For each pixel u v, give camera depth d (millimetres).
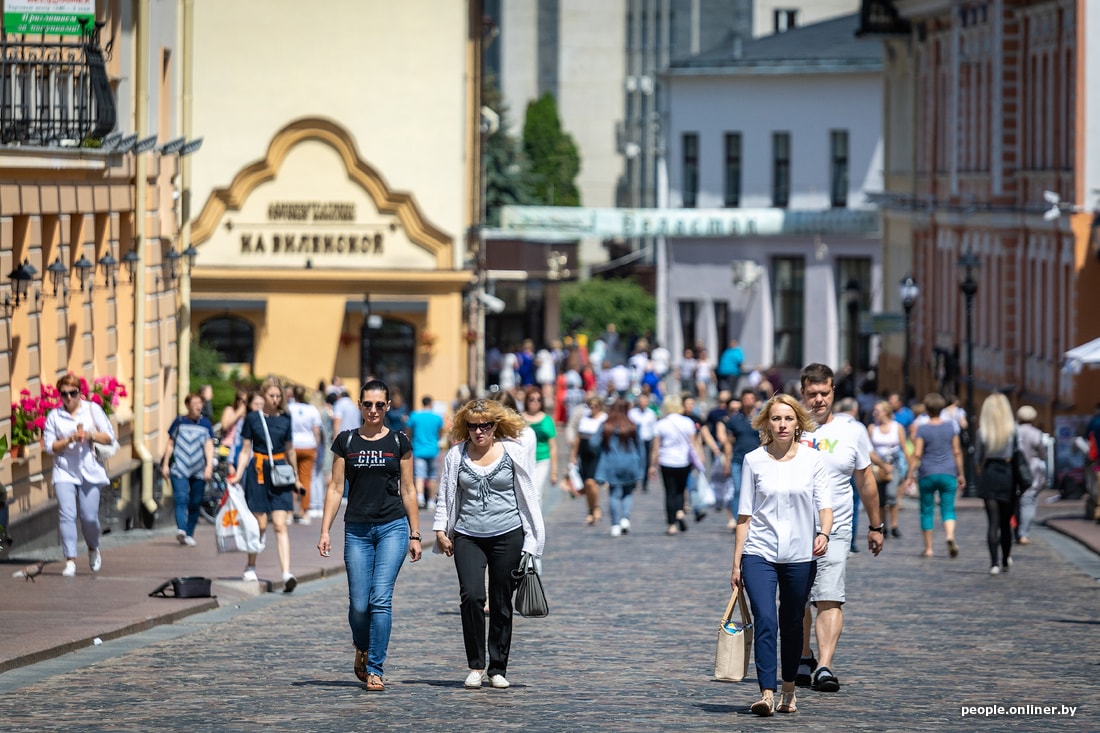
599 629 40281
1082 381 96125
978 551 62312
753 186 174000
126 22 66688
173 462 59438
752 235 169250
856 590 48906
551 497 91188
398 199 122250
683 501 69000
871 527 32281
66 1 54875
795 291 168875
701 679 32531
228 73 122125
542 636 39031
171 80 75562
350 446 31609
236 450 59281
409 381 122938
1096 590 49156
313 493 73500
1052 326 101688
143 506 67562
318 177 122438
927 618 42438
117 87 65688
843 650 36688
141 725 27094
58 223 58094
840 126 170000
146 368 69500
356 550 31562
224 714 28156
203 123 122188
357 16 122188
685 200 177250
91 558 48875
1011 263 110188
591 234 165875
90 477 48250
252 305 121312
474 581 31188
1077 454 89312
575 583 50625
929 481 59500
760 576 28562
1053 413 99312
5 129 55219
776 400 28938
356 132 122562
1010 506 54094
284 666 33812
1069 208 97125
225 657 35062
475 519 31406
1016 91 109438
